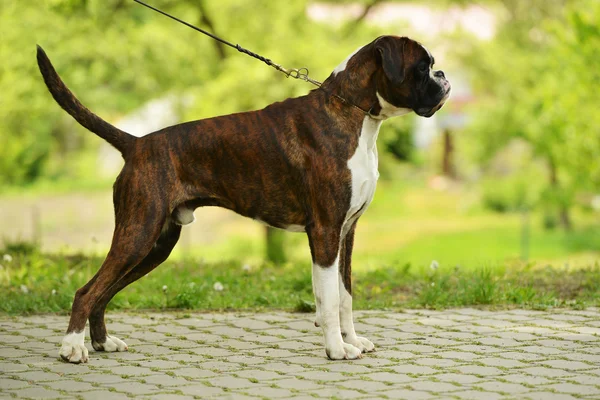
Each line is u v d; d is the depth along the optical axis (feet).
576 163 81.51
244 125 25.57
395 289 37.52
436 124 159.43
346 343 25.71
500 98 119.55
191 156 25.43
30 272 39.65
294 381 22.89
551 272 40.47
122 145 25.68
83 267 42.42
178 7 82.17
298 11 81.66
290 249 85.20
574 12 77.71
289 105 25.70
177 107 87.92
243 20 80.38
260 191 25.49
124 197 25.21
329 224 24.85
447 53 106.73
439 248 102.42
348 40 81.46
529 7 117.60
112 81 88.84
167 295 34.86
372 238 110.63
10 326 30.48
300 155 25.07
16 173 141.59
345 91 25.03
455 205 134.72
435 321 30.96
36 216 93.09
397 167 129.80
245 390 21.95
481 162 131.95
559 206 106.73
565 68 81.15
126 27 79.66
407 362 24.99
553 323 30.40
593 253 95.35
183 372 23.93
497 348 26.68
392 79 24.21
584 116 78.23
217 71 82.33
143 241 24.95
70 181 158.92
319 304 25.35
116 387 22.34
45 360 25.43
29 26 75.87
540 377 23.15
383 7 93.25
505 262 43.57
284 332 29.50
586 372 23.68
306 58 74.74
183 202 25.49
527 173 131.64
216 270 42.42
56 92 25.30
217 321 31.45
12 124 83.41
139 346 27.35
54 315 32.68
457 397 21.29
